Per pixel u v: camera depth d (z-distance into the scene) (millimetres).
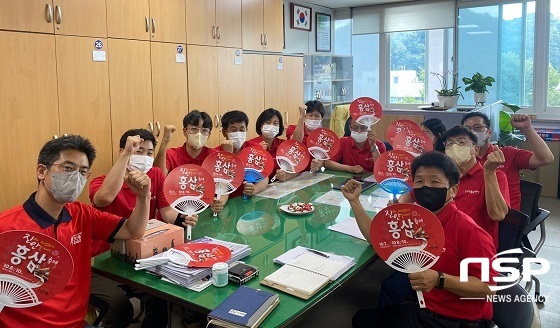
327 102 6543
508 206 2244
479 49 6328
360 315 1959
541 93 5977
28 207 1568
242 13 4742
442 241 1533
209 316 1405
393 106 7113
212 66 4422
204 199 2172
